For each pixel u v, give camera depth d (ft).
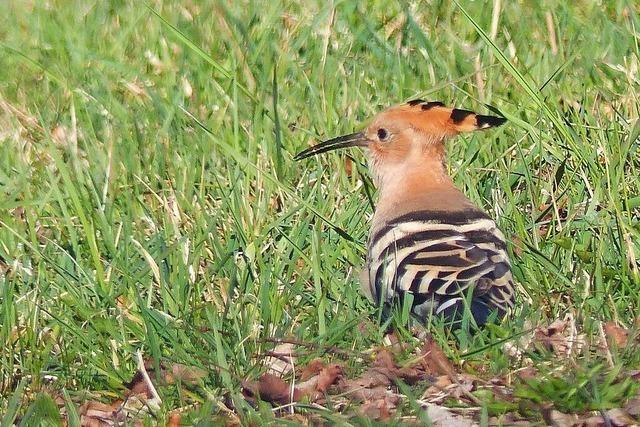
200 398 29.91
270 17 52.65
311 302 34.32
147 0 57.47
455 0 40.63
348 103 46.83
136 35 55.06
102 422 29.99
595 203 37.14
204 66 51.37
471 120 37.40
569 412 27.66
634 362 29.71
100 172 42.09
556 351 30.91
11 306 33.71
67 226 37.01
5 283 34.06
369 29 52.90
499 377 29.76
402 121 37.65
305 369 30.73
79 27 56.70
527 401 27.78
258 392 29.53
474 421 27.99
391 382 29.81
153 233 38.63
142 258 36.96
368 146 38.50
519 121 39.93
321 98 47.98
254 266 35.99
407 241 33.88
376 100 49.01
